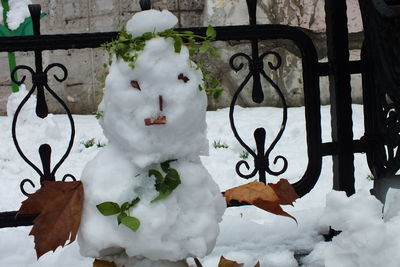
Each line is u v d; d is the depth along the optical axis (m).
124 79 2.06
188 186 2.10
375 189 2.88
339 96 2.88
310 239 2.91
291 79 6.22
